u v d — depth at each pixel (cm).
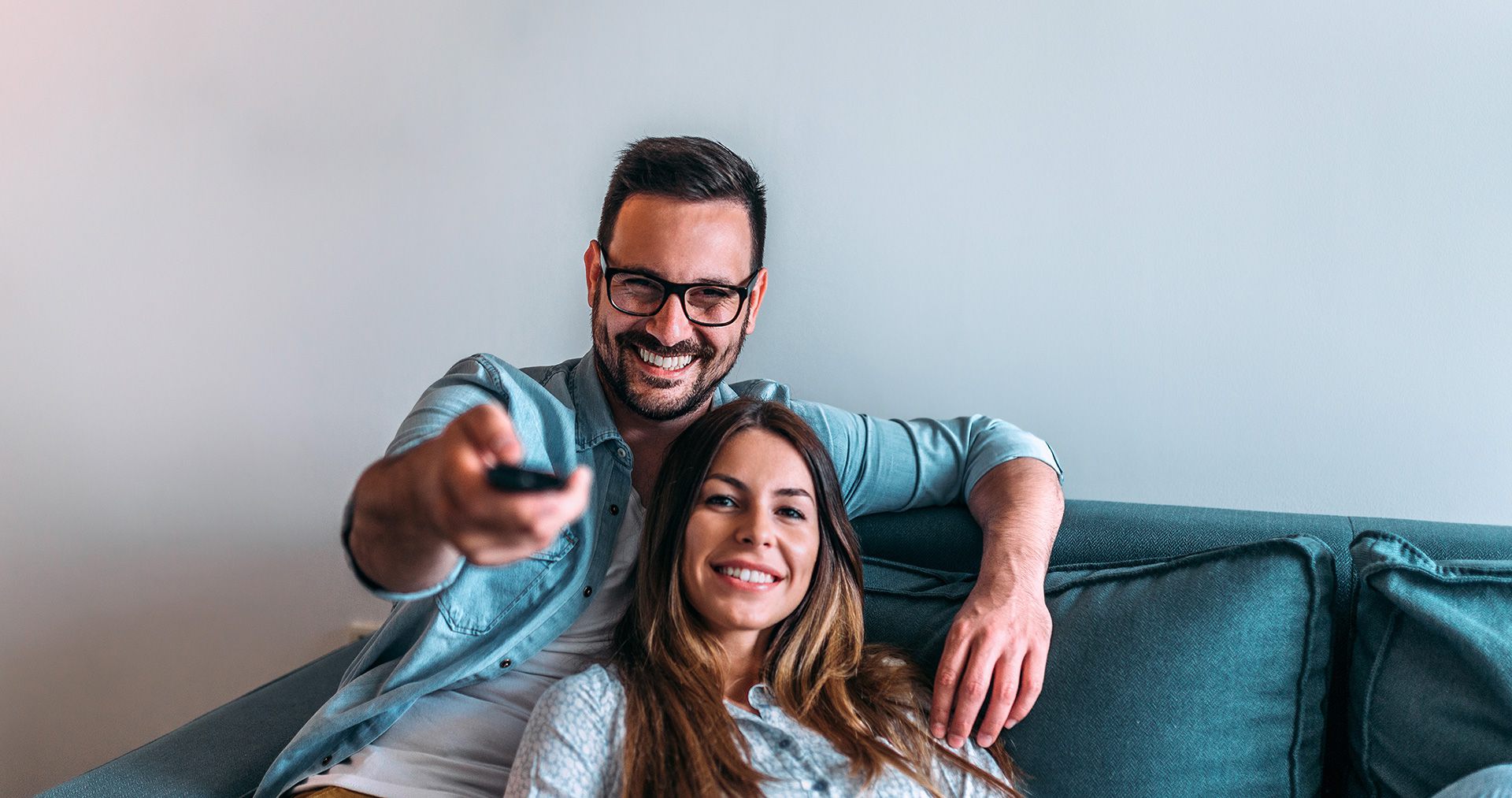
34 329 199
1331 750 123
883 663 122
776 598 117
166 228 194
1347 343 156
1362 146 154
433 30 184
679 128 176
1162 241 161
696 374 130
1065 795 114
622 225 128
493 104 183
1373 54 153
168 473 197
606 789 107
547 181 181
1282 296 157
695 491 118
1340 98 154
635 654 118
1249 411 160
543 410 130
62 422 199
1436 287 152
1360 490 157
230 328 193
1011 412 168
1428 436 154
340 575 193
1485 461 152
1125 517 137
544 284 183
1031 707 114
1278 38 156
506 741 121
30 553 202
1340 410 157
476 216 184
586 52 179
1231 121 158
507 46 182
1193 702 113
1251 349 159
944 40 166
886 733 115
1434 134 151
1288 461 159
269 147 190
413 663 121
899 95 168
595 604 129
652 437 138
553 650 127
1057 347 166
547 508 56
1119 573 124
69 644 202
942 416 171
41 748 204
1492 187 150
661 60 176
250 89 190
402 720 123
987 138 166
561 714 108
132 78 193
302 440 193
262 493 195
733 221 129
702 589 117
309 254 190
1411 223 153
